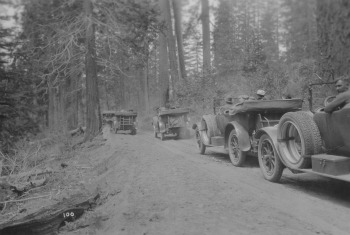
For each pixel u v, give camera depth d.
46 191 6.62
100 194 5.23
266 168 5.71
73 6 13.05
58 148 11.92
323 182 5.38
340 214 3.65
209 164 7.39
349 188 4.90
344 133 4.11
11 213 5.48
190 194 4.62
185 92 17.03
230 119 7.66
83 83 23.59
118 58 15.98
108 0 12.90
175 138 14.88
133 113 19.17
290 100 6.59
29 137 11.87
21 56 11.84
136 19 13.18
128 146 11.15
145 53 16.30
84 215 4.41
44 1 10.65
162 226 3.40
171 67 19.56
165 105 19.19
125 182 5.74
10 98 11.23
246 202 4.17
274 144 5.30
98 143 12.98
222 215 3.64
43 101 15.02
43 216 4.15
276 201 4.23
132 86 33.44
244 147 6.82
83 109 27.62
